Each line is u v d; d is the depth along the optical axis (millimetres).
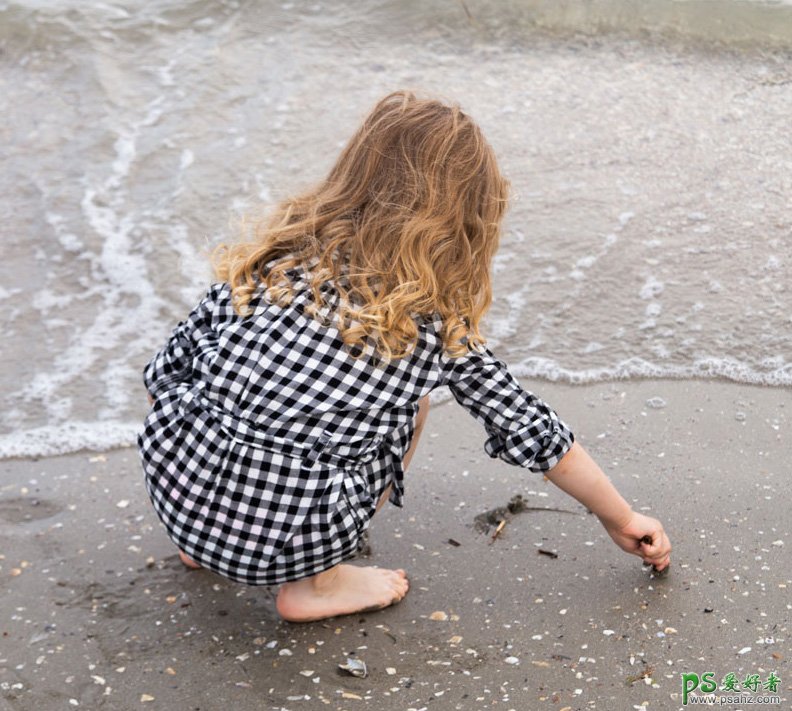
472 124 1929
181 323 2096
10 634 2086
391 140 1881
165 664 2002
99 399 3016
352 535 1901
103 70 4664
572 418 2822
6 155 4180
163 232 3746
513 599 2145
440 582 2217
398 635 2057
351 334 1806
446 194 1860
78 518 2498
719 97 4316
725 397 2867
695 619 2037
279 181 3973
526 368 3053
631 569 2209
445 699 1874
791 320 3133
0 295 3473
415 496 2525
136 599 2201
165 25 4914
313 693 1911
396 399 1855
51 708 1887
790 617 2021
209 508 1876
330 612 2102
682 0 4750
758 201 3664
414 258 1826
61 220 3811
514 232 3594
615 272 3396
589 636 2014
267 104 4430
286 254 1917
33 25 4863
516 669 1940
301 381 1827
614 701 1843
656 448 2662
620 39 4746
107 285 3521
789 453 2605
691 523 2344
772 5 4711
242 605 2178
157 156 4148
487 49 4742
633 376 2992
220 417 1882
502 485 2555
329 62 4680
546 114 4246
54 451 2791
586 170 3895
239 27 4918
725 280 3322
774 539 2268
